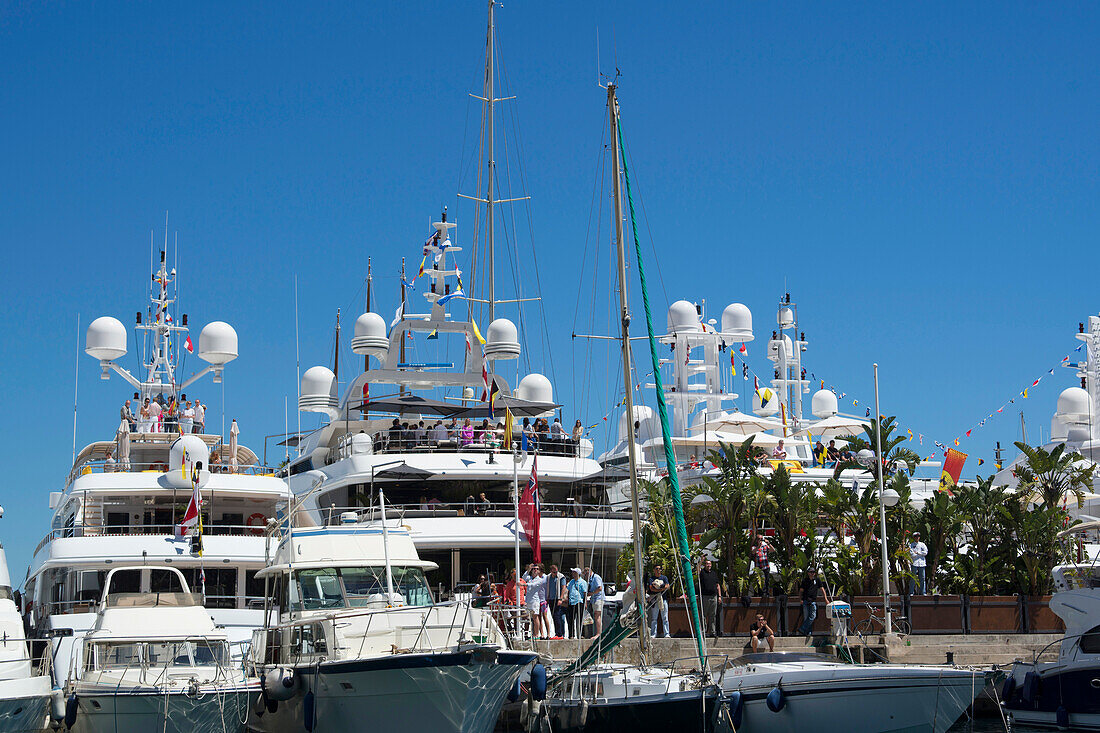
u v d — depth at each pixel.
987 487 37.66
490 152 44.47
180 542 32.41
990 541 37.00
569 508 37.81
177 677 24.83
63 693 24.42
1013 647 32.12
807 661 26.19
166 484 33.53
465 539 35.22
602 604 31.78
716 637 32.03
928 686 22.84
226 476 33.88
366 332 40.28
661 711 24.38
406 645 24.47
